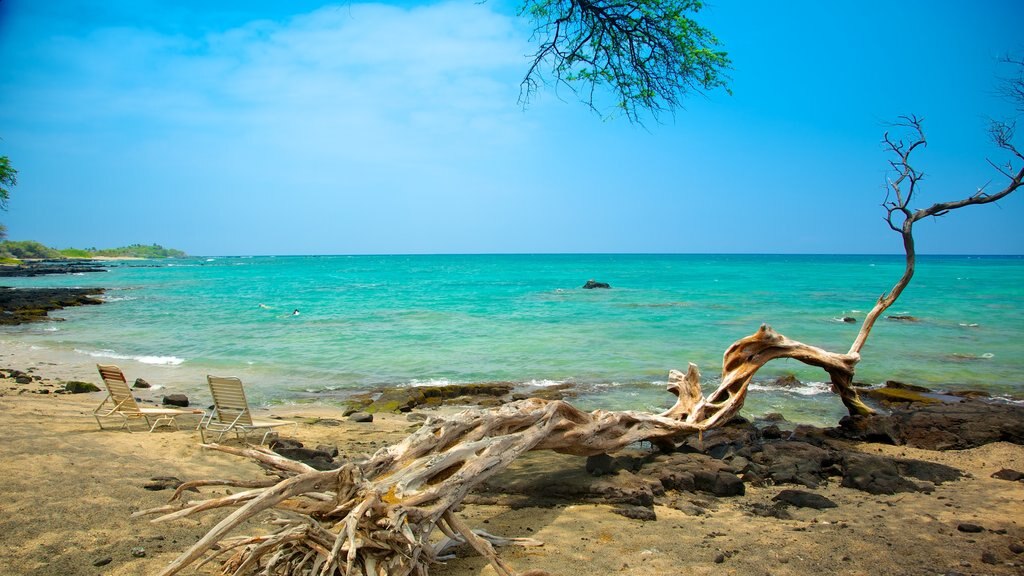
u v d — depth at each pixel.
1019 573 4.84
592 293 47.50
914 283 61.19
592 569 4.87
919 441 9.23
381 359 18.28
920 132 10.45
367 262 182.12
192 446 7.96
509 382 15.05
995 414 9.53
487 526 5.83
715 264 140.62
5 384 13.22
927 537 5.62
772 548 5.33
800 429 10.08
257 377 15.84
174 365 17.30
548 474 7.11
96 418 8.77
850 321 27.08
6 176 46.47
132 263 145.50
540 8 9.38
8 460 6.52
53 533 4.82
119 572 4.30
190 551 3.71
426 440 5.46
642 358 18.25
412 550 4.21
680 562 5.02
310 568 4.11
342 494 4.42
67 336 23.03
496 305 36.50
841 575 4.81
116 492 5.82
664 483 7.09
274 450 7.82
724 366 10.23
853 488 7.30
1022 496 6.89
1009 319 28.58
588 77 9.80
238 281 67.25
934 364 17.58
